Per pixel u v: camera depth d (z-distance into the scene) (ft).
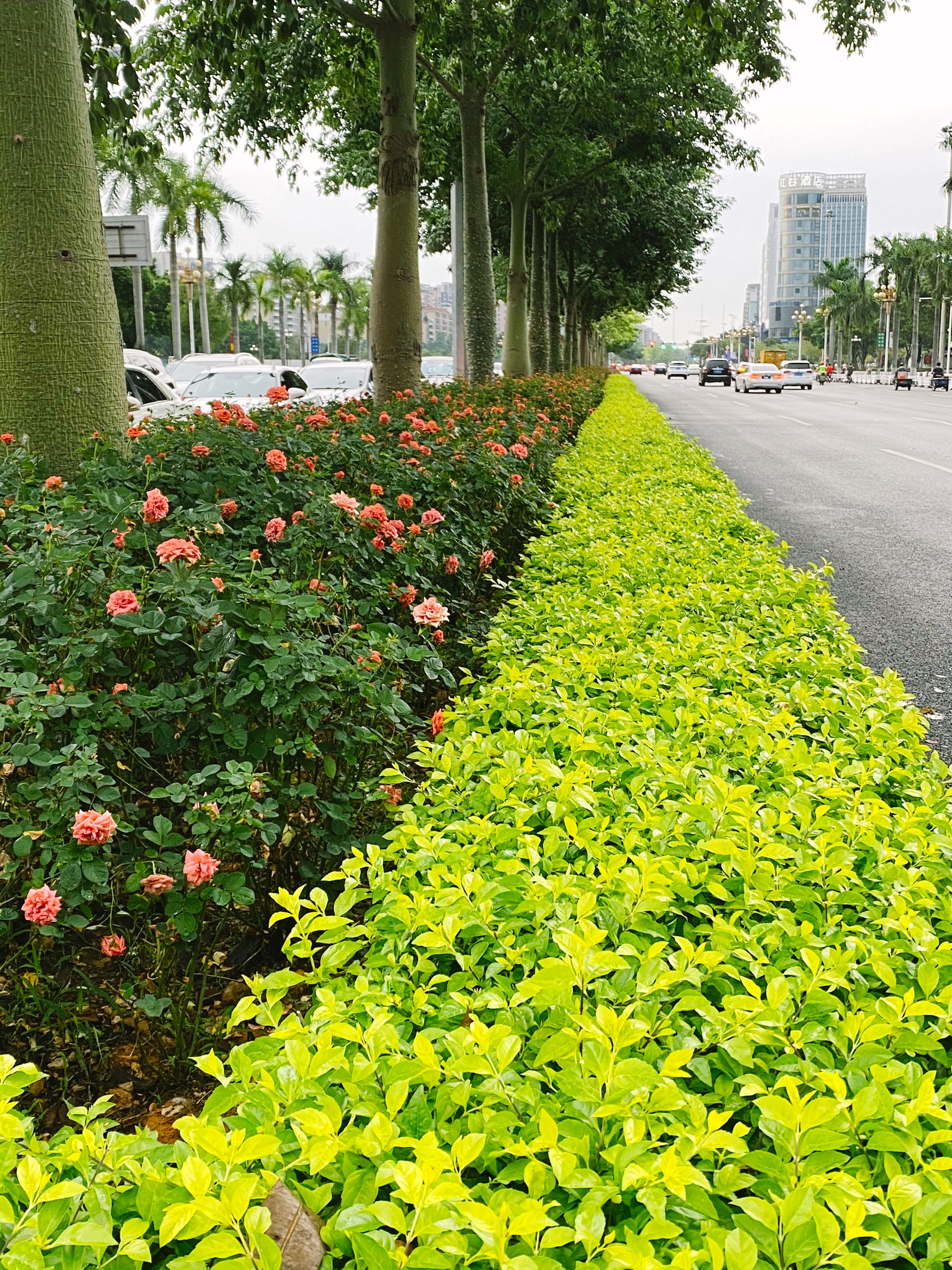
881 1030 6.81
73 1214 5.63
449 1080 6.56
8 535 14.56
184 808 12.10
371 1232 5.39
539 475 30.14
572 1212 5.74
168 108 52.54
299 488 18.11
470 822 10.05
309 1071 6.50
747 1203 5.49
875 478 56.03
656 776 10.94
